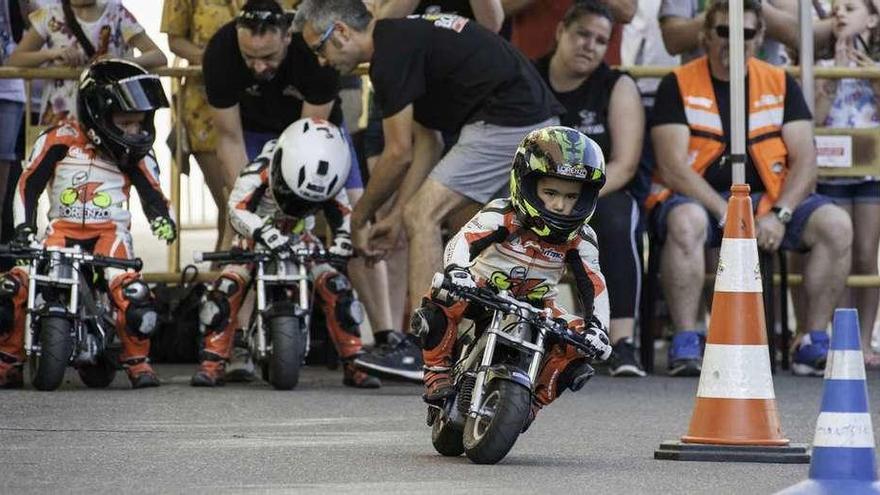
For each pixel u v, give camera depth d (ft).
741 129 79.36
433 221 103.86
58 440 79.10
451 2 113.29
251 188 107.65
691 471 70.28
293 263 107.65
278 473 68.44
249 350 110.11
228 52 112.88
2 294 103.81
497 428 70.44
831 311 122.83
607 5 122.93
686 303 120.57
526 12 129.18
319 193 105.19
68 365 104.58
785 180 122.11
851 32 133.80
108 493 62.28
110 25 126.11
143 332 106.52
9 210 132.36
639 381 116.16
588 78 121.29
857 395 60.13
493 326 71.67
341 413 93.40
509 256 73.82
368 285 118.21
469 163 103.60
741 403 73.97
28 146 128.06
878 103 131.54
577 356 72.69
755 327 74.18
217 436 81.71
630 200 120.26
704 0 133.28
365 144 128.67
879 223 130.52
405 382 112.98
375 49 102.63
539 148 70.69
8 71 125.08
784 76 123.34
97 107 104.53
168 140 134.21
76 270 103.55
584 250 74.28
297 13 104.68
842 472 59.82
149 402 97.66
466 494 62.90
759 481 67.36
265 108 115.14
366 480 66.54
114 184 107.55
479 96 103.45
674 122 122.62
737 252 74.54
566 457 75.10
